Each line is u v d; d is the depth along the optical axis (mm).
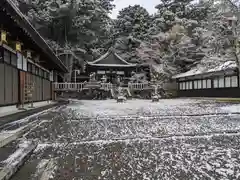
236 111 9555
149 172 2859
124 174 2793
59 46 28203
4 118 6812
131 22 37375
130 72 31281
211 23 18828
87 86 22703
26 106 10500
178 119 7520
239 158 3422
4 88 7820
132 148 3996
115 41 37312
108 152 3752
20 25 6266
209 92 23500
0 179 2316
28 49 9953
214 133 5250
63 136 4910
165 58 29594
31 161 3285
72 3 25469
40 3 27594
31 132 5309
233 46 16609
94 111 9984
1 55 7508
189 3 33625
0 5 4832
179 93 29297
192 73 24391
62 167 3039
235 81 19594
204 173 2816
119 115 8453
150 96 26531
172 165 3115
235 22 16406
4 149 3617
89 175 2758
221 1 16859
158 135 5051
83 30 29125
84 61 29984
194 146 4129
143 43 31000
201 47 26078
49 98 17219
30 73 11211
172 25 30359
